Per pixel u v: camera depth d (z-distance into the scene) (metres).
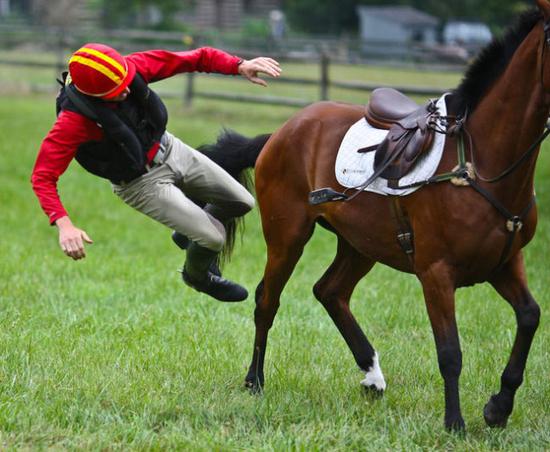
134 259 16.52
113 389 9.54
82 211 20.73
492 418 8.79
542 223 19.19
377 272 16.00
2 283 14.13
